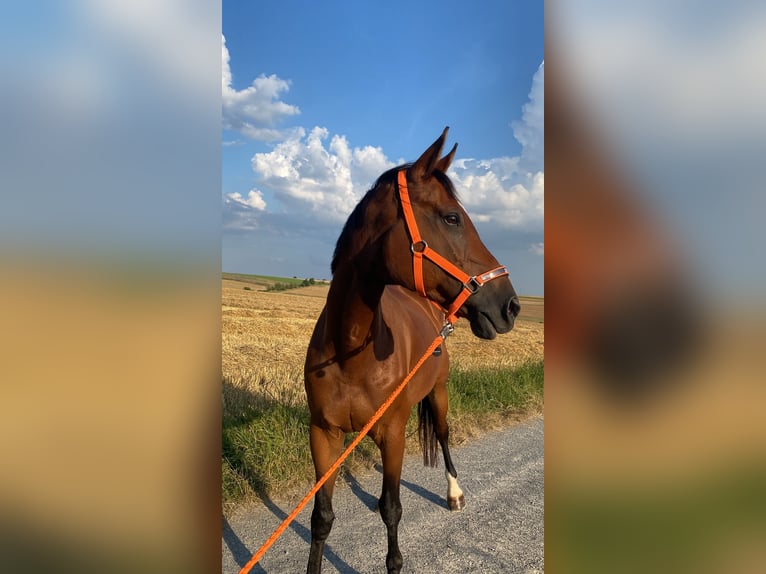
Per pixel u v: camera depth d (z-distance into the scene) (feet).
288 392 17.72
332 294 7.77
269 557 9.77
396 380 8.22
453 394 20.08
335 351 7.84
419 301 11.56
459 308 7.16
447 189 7.25
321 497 8.16
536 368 26.48
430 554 9.96
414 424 16.92
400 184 7.19
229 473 12.21
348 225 7.63
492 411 20.48
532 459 15.66
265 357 25.84
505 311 7.05
